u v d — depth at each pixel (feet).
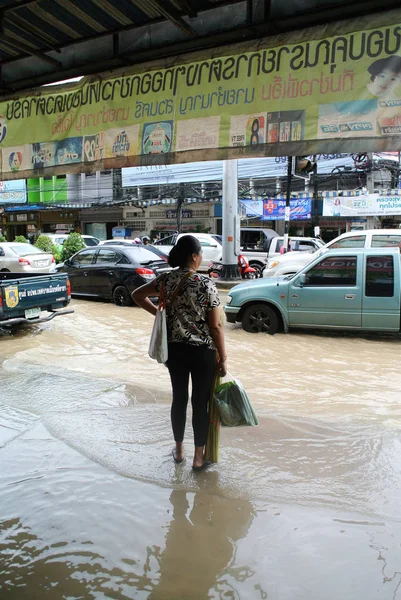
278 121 10.91
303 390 17.57
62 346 24.95
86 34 12.14
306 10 10.19
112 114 13.05
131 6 10.76
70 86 13.73
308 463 11.33
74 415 14.61
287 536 8.51
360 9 9.90
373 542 8.30
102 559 8.00
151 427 13.61
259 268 57.88
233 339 25.95
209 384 10.61
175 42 11.71
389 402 16.14
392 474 10.77
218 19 11.10
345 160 73.87
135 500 9.78
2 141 15.05
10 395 16.66
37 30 11.83
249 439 12.67
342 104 10.28
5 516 9.23
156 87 12.32
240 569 7.69
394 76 9.80
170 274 10.49
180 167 85.20
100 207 98.99
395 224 79.36
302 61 10.57
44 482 10.56
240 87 11.28
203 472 10.93
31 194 104.94
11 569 7.79
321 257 25.85
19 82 14.26
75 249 62.18
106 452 12.02
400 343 25.18
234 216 49.44
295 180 79.92
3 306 25.22
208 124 11.73
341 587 7.23
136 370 20.36
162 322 10.30
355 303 25.04
